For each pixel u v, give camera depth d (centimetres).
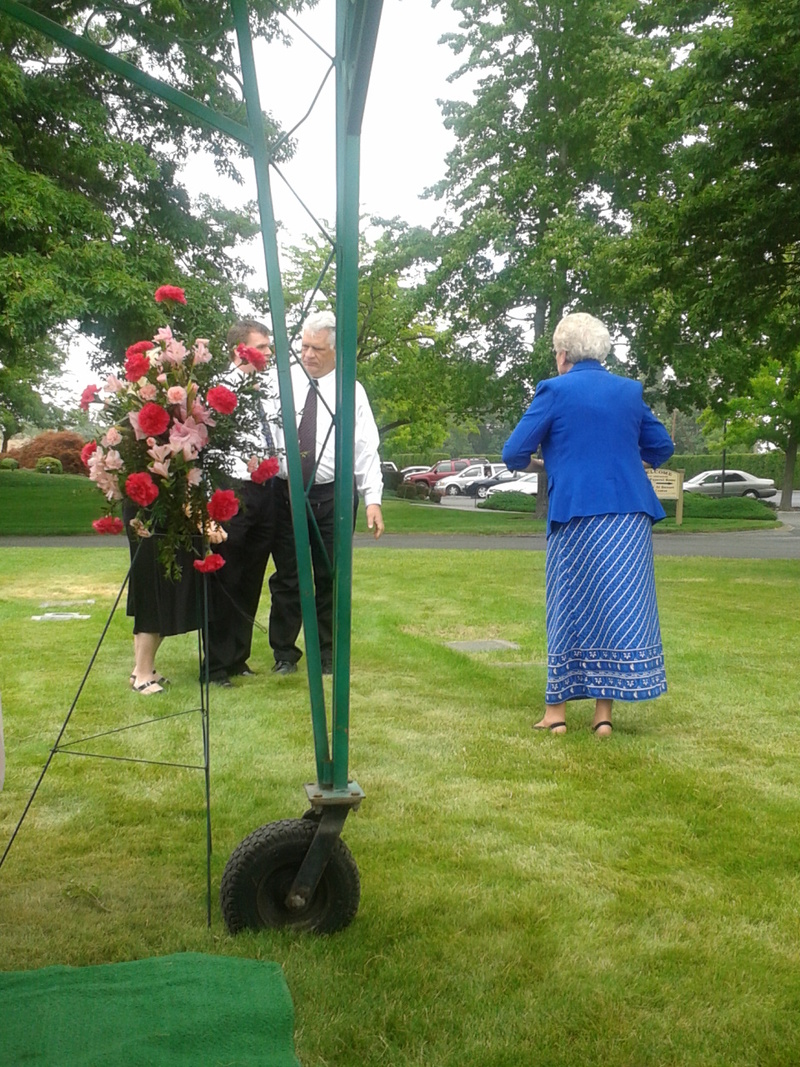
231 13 224
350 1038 192
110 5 229
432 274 2472
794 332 1419
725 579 1074
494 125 2422
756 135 1230
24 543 1630
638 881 271
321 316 511
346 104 220
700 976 219
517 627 710
